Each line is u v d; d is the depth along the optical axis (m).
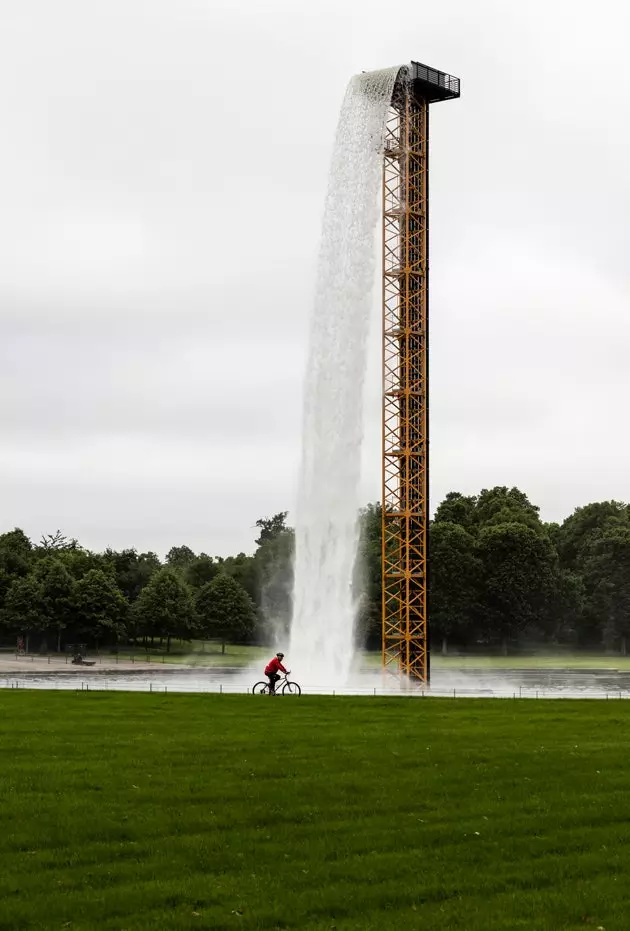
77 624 193.25
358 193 116.44
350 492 114.56
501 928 22.84
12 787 36.47
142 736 49.69
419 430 120.12
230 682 113.69
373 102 118.00
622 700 73.75
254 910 23.91
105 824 31.27
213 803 34.47
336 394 114.75
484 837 30.39
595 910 23.98
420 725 55.47
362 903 24.53
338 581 114.25
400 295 121.19
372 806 34.19
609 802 34.91
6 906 23.91
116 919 23.31
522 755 44.12
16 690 75.88
